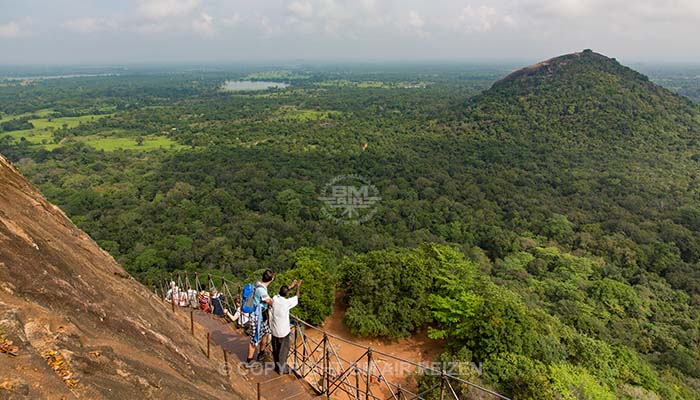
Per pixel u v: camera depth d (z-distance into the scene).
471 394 12.81
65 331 4.09
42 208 7.62
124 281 7.22
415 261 19.11
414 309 17.56
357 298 18.47
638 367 17.25
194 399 4.57
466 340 15.98
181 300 12.12
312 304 17.20
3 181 7.19
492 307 16.05
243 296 8.20
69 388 3.35
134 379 4.17
